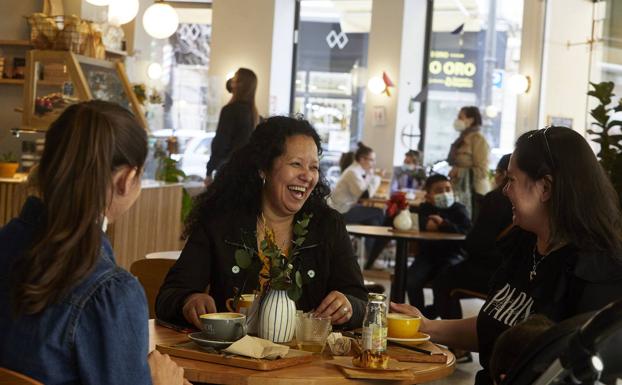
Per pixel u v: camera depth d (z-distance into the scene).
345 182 10.91
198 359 2.35
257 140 3.04
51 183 1.68
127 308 1.68
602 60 10.31
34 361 1.67
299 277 2.59
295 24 14.77
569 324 1.28
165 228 6.89
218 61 14.26
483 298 5.91
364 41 14.65
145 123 7.06
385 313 2.44
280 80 14.40
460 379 5.56
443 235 6.74
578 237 2.46
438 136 14.17
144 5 11.06
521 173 2.56
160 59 11.86
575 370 1.22
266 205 3.08
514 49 13.65
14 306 1.65
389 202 7.07
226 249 3.04
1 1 8.02
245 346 2.33
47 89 6.45
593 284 2.43
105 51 7.93
